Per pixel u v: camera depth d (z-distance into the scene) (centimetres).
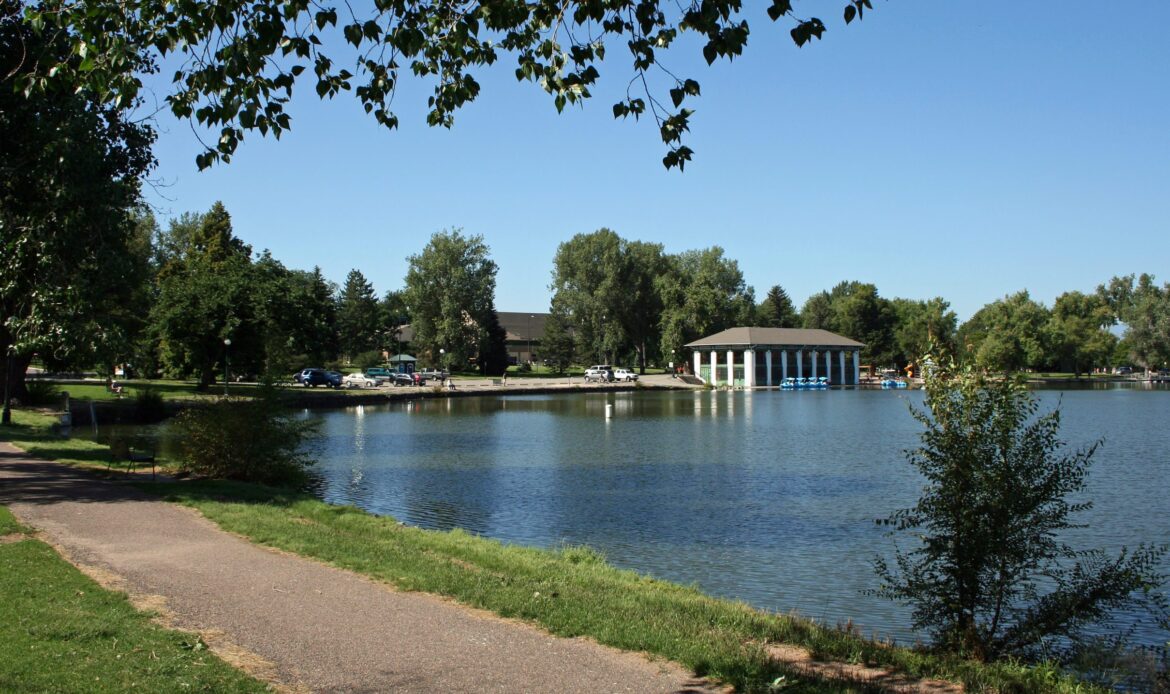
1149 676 913
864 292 14562
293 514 1524
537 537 1792
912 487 2530
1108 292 16950
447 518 2005
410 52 841
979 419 909
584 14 824
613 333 11838
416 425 4938
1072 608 930
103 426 4241
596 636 789
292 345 6209
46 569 998
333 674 674
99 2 768
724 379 11294
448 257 10981
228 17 782
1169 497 2377
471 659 719
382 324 13162
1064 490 913
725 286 13875
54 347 1950
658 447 3741
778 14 739
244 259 7138
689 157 857
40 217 1795
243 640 756
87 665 663
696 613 918
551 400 7975
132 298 3784
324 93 870
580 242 12019
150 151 2416
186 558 1100
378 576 1020
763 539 1778
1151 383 12538
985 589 952
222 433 2066
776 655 784
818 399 8425
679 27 817
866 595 1354
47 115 1805
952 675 754
